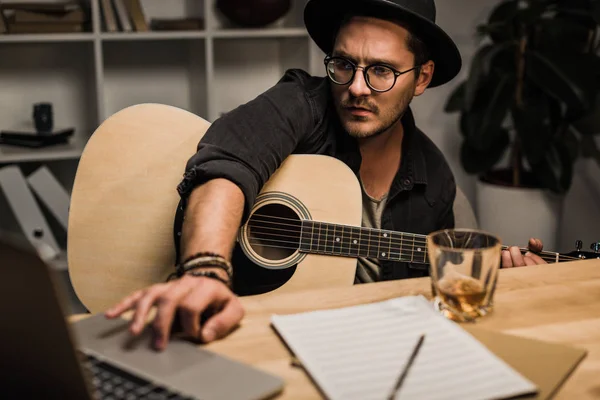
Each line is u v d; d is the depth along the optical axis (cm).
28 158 300
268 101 176
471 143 342
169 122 176
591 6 328
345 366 97
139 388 90
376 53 169
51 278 74
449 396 90
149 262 169
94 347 100
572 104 317
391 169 194
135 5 314
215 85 361
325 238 175
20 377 83
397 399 89
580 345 107
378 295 124
